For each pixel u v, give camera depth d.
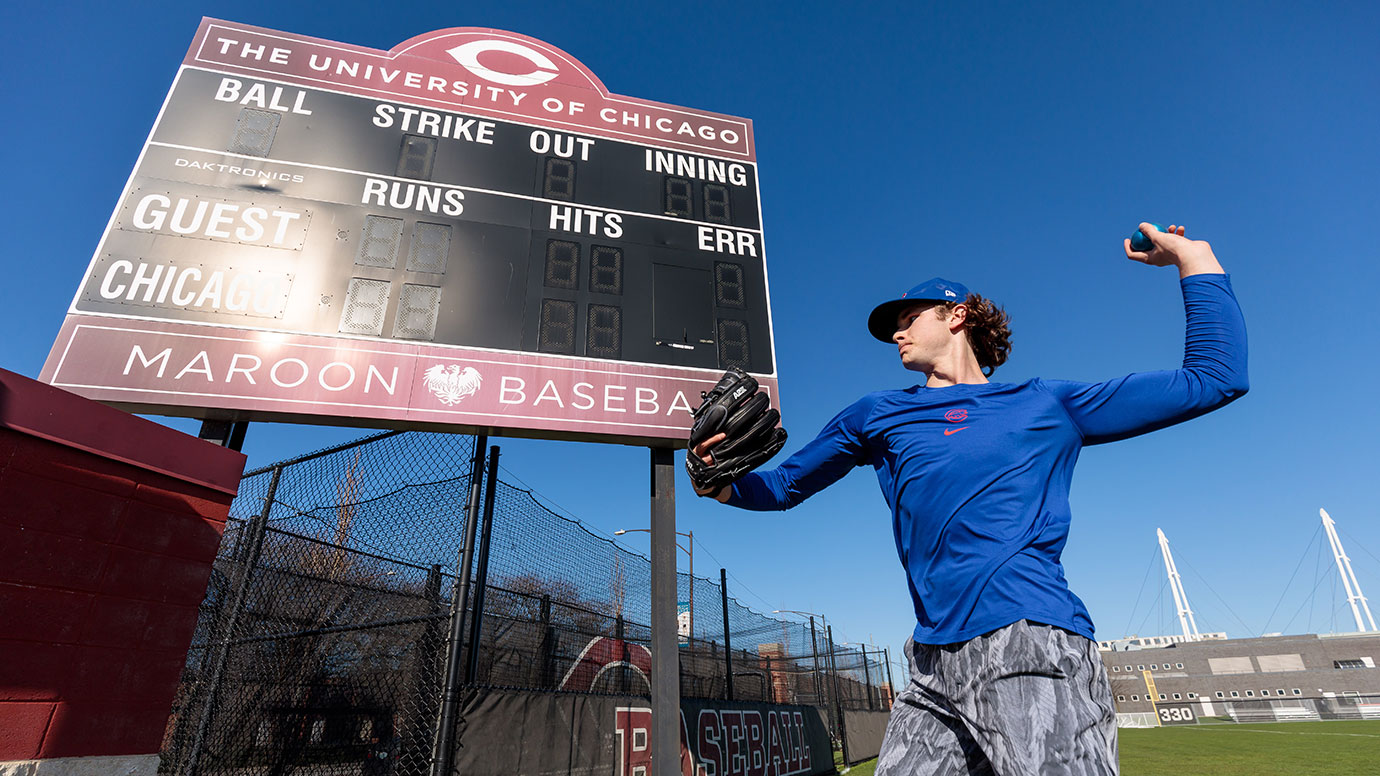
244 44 6.65
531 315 6.09
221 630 5.50
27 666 3.15
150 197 5.66
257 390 5.15
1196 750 16.45
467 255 6.21
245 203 5.86
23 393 3.27
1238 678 58.03
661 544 5.75
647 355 6.22
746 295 6.88
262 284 5.55
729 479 1.48
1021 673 1.12
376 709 5.17
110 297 5.19
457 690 4.44
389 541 5.36
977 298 1.69
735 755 7.44
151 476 3.79
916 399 1.50
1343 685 54.56
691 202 7.28
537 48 7.70
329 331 5.52
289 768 5.15
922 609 1.38
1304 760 13.10
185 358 5.12
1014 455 1.33
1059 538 1.27
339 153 6.38
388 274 5.91
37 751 3.12
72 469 3.45
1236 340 1.23
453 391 5.56
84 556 3.43
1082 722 1.06
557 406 5.74
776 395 6.48
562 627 6.43
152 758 3.52
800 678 12.21
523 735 4.82
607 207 6.96
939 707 1.32
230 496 4.19
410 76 7.05
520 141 7.05
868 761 12.88
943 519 1.33
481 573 4.95
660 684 5.34
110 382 4.90
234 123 6.23
